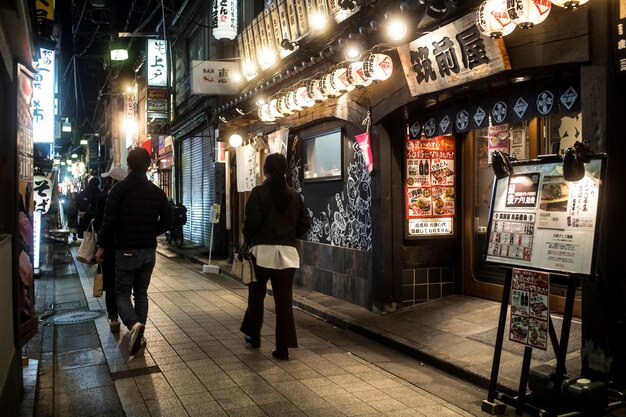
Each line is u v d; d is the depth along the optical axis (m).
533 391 4.97
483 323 7.48
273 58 13.12
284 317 6.73
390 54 8.20
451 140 9.02
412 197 8.84
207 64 14.80
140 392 5.52
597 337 5.17
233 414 4.96
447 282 9.09
